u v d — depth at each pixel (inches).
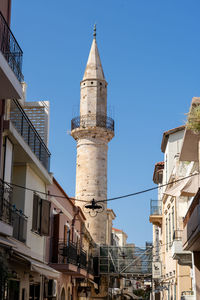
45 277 826.2
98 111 1951.3
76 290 1291.8
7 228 570.3
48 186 898.1
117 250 1728.6
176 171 1032.8
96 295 1712.6
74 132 1956.2
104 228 1866.4
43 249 860.6
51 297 904.9
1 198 568.1
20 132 716.7
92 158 1913.1
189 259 872.3
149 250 1706.4
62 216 1003.9
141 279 1782.7
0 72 520.4
